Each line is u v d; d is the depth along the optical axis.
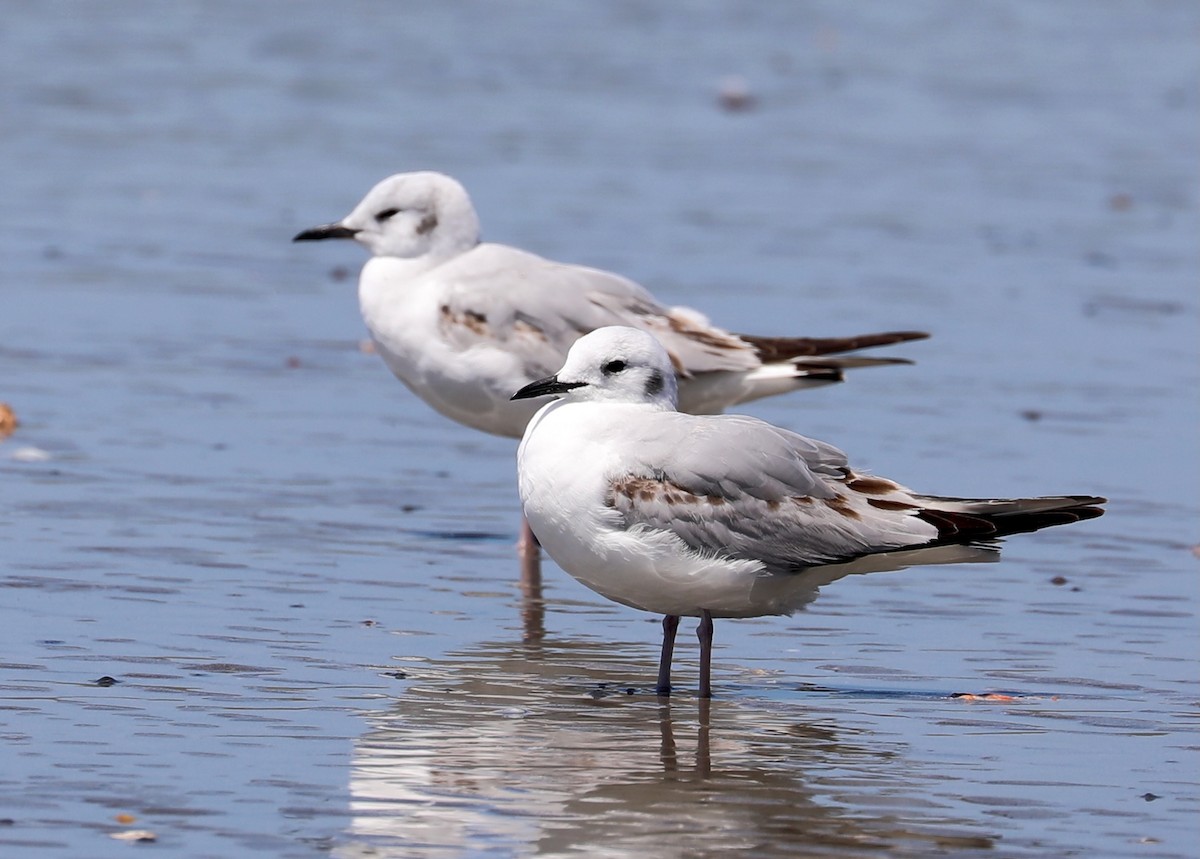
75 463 14.74
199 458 15.12
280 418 16.55
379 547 13.29
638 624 12.01
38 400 16.52
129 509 13.65
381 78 35.56
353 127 31.03
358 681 10.48
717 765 9.34
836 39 42.91
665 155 30.14
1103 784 9.19
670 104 34.75
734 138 31.97
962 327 20.62
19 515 13.34
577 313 14.12
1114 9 48.75
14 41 36.94
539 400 14.13
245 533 13.31
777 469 10.51
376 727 9.72
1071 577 13.06
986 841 8.43
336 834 8.26
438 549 13.36
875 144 31.97
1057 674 11.04
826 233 25.20
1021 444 16.34
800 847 8.30
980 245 24.97
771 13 45.97
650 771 9.22
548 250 23.06
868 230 25.55
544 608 12.23
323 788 8.80
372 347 19.33
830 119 34.06
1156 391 18.34
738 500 10.40
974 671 11.08
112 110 31.47
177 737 9.41
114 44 37.34
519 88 35.41
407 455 15.73
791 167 29.80
